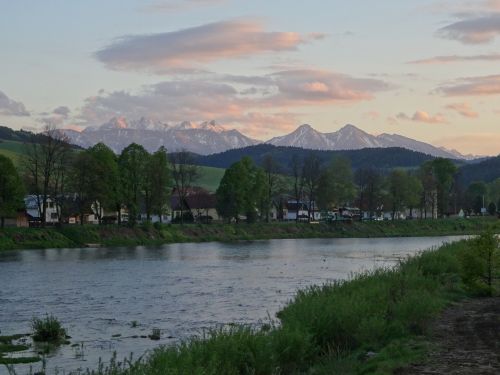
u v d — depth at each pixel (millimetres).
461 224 176000
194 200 174625
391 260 73875
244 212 142375
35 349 25609
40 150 104750
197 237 124312
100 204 112062
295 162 157500
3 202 97312
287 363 18156
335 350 20234
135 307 37594
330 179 153750
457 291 34906
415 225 166875
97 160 109125
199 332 29125
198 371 14398
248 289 46219
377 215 180125
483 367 17156
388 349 19750
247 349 17047
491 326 24125
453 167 180375
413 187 167875
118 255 83500
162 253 88312
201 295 43000
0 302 39938
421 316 23391
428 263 42312
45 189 105125
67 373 21062
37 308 37375
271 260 75125
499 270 37156
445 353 19141
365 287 28766
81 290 46000
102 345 26375
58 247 97500
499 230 36031
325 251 92562
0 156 98250
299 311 23219
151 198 120938
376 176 170375
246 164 141000
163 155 121625
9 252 87875
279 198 176125
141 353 24594
